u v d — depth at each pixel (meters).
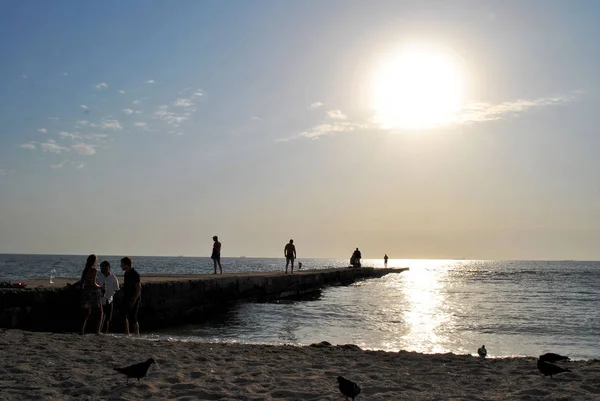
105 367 8.77
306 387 7.86
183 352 10.67
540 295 37.25
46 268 89.56
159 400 6.77
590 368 10.29
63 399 6.66
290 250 36.91
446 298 33.38
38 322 14.97
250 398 7.00
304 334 16.91
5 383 7.37
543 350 14.65
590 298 34.47
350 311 24.30
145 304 18.86
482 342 15.84
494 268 141.50
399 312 23.98
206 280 23.75
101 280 13.71
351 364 10.16
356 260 62.22
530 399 7.45
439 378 9.11
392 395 7.61
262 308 25.67
